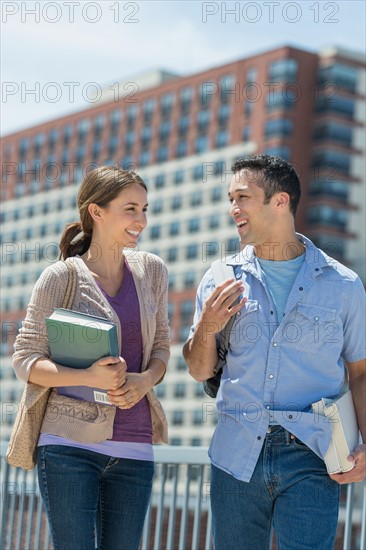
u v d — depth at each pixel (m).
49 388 4.02
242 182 4.07
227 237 113.50
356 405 4.09
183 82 120.69
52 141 128.62
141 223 4.17
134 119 123.44
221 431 4.05
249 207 4.05
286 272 4.08
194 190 117.19
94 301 4.08
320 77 116.38
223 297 3.92
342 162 115.94
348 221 115.50
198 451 5.29
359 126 117.44
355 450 3.96
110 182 4.13
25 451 4.01
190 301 115.56
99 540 4.13
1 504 6.09
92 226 4.23
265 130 115.06
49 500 3.95
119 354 4.06
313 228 115.19
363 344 4.09
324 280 4.05
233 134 116.81
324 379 4.00
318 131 116.25
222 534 4.02
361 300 4.08
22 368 3.97
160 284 4.32
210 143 117.88
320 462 3.92
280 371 3.97
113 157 123.94
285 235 4.08
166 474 5.50
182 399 110.44
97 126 126.19
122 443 4.02
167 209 119.25
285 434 3.91
